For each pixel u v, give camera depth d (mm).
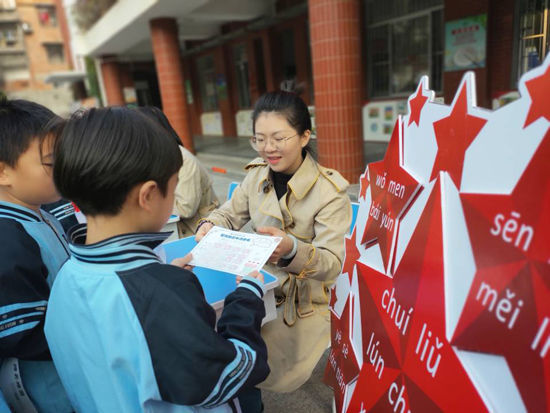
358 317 1066
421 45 7777
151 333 708
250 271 1087
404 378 826
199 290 782
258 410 1265
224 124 13766
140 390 718
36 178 986
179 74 9047
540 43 5750
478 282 642
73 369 824
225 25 12188
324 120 5035
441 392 710
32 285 897
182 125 9336
